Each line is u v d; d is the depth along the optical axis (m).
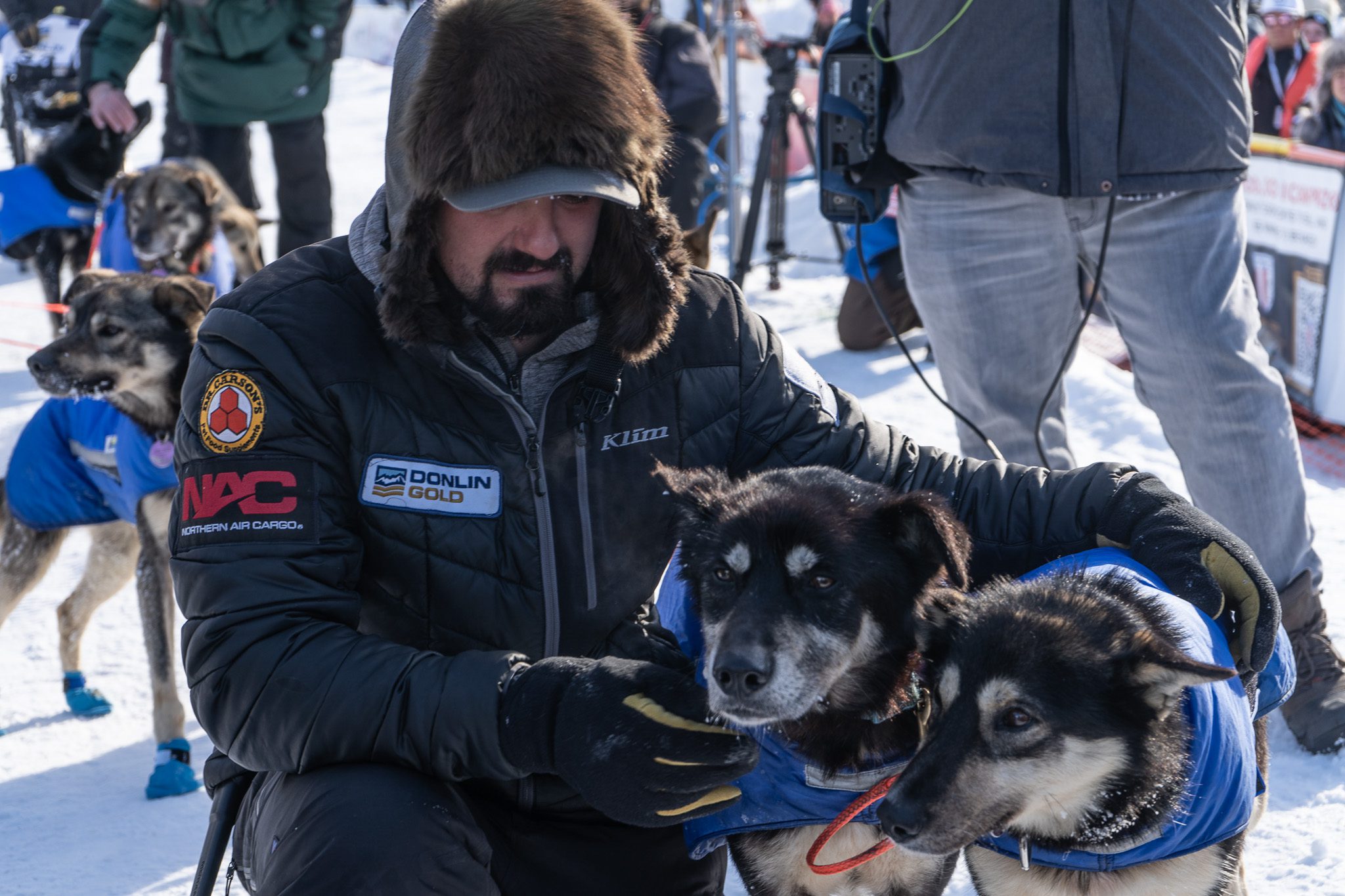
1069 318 3.50
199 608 2.00
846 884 2.48
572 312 2.19
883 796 2.20
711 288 2.47
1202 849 2.22
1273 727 3.43
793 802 2.25
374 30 19.67
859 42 3.54
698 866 2.36
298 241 8.03
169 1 7.35
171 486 3.74
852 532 2.24
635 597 2.32
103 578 4.21
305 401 2.07
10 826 3.46
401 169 2.09
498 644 2.18
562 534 2.20
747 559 2.22
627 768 1.78
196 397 2.10
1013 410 3.49
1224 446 3.25
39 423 4.15
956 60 3.21
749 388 2.45
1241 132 3.22
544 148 2.03
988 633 2.20
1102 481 2.45
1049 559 2.49
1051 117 3.15
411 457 2.11
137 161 13.12
